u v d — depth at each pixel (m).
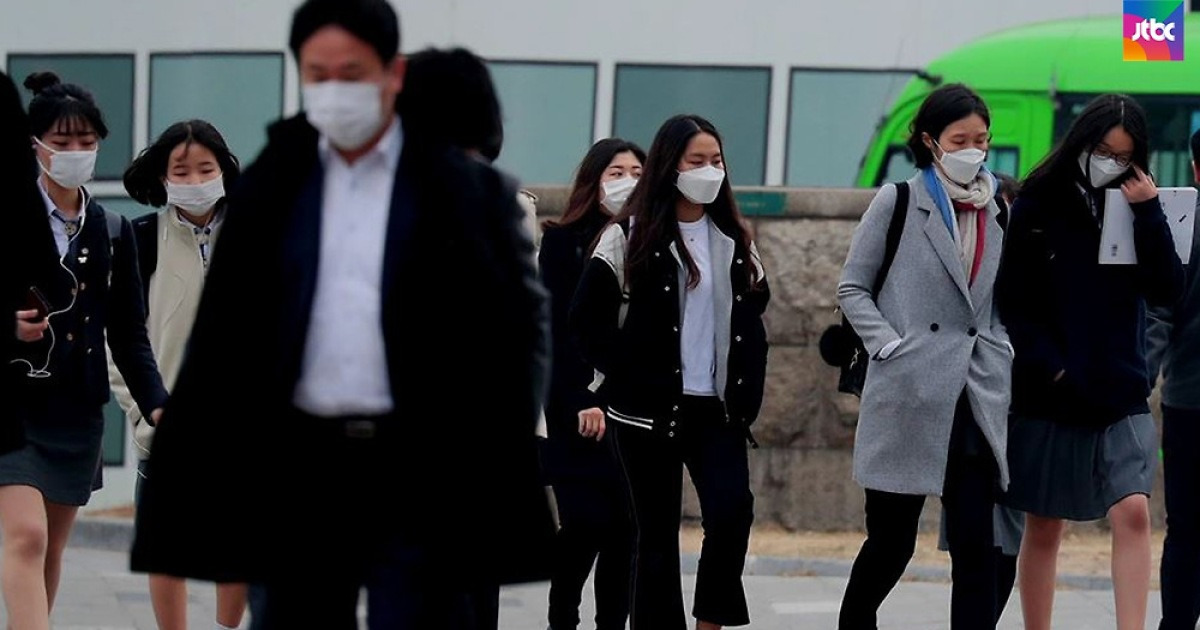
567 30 47.12
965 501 21.53
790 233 34.28
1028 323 21.91
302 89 14.67
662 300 21.48
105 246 21.11
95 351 21.00
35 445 20.53
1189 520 22.70
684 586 30.64
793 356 34.44
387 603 14.73
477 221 14.70
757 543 33.53
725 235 21.88
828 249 34.25
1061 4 50.06
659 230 21.52
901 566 22.44
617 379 21.72
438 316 14.44
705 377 21.64
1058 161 21.77
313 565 14.68
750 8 47.25
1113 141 21.36
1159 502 34.56
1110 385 21.61
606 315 21.81
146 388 21.41
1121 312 21.78
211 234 22.47
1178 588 22.62
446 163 14.71
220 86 48.81
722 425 21.75
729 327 21.66
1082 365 21.61
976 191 21.73
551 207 34.53
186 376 14.52
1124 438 22.02
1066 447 21.95
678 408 21.44
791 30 47.44
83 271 20.84
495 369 14.61
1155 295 21.59
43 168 20.58
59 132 20.48
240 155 48.81
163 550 14.53
